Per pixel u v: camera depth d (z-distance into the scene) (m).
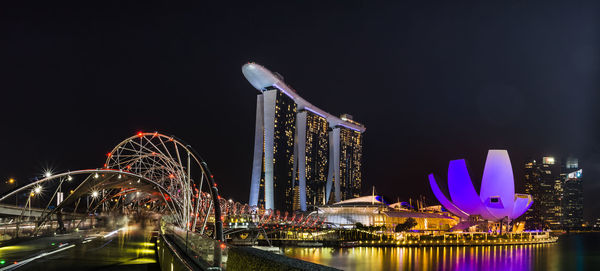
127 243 51.69
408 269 163.25
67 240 56.66
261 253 8.23
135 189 141.00
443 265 177.12
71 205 139.62
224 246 12.27
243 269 8.73
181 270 16.50
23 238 59.25
